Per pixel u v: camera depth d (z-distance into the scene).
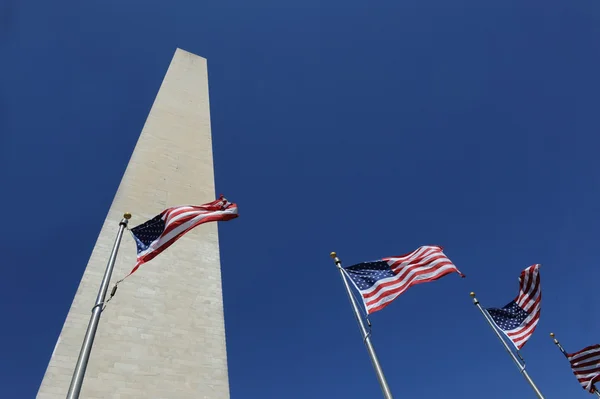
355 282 11.62
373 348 9.66
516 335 14.62
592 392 16.30
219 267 19.22
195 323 16.53
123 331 14.91
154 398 13.71
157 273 17.44
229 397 15.08
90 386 13.08
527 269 15.68
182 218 11.82
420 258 12.49
